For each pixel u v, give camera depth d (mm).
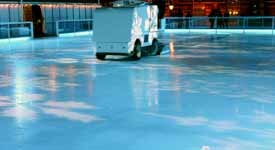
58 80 9219
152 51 13727
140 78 9312
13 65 11891
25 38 22141
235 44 18109
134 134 5164
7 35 20984
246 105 6594
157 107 6551
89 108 6559
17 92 7922
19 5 25406
